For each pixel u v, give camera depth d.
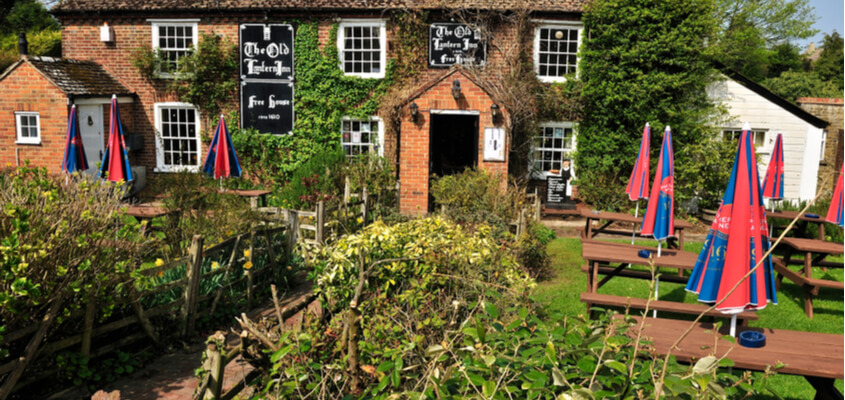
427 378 3.57
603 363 3.29
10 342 5.11
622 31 15.62
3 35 29.81
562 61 16.94
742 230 5.15
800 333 5.49
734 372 5.02
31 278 5.21
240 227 9.25
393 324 4.77
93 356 5.89
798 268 11.07
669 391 3.23
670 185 7.91
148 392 5.77
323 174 15.17
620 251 8.55
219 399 4.07
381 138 17.23
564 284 9.60
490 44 16.70
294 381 3.73
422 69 16.91
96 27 17.44
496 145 15.14
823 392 4.82
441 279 5.60
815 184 16.97
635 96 15.45
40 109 15.63
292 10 16.77
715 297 5.36
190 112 17.81
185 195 10.34
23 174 6.20
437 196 13.89
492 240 6.69
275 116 17.28
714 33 15.89
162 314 6.86
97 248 5.72
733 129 16.97
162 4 17.00
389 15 16.78
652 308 6.82
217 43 17.16
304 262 9.84
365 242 5.70
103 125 16.56
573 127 16.69
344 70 17.27
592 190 15.94
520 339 3.69
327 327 4.67
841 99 21.84
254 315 7.99
